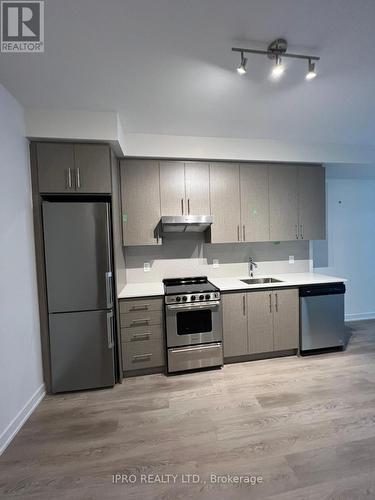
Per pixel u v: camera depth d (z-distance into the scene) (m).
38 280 2.21
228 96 1.99
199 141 2.73
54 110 2.10
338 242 3.94
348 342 3.17
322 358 2.77
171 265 3.13
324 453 1.53
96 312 2.27
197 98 2.00
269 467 1.44
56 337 2.22
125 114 2.22
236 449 1.57
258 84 1.84
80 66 1.59
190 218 2.65
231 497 1.28
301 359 2.75
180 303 2.47
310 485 1.34
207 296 2.52
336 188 3.90
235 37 1.39
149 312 2.46
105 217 2.24
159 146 2.66
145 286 2.86
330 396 2.08
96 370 2.29
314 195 3.12
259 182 2.96
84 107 2.09
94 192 2.24
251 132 2.68
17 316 1.87
